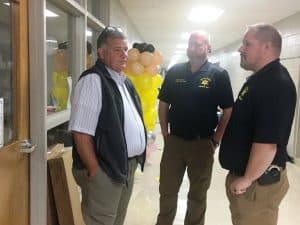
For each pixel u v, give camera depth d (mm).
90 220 1841
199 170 2594
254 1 5004
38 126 1835
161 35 9766
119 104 1832
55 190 1980
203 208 2662
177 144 2605
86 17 3023
